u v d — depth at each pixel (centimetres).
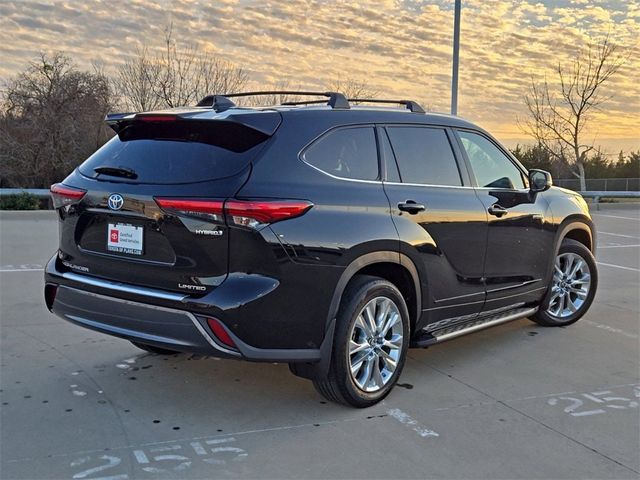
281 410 416
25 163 2294
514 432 392
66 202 418
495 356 543
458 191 489
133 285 386
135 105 2416
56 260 439
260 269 361
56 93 2358
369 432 386
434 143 486
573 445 377
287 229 367
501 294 534
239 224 354
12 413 398
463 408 428
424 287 455
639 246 1286
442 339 479
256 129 381
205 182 365
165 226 368
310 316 381
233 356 363
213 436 375
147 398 429
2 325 587
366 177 426
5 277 795
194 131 397
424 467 345
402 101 498
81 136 2384
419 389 462
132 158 403
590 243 658
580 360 537
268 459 349
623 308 732
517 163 570
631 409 433
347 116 430
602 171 3816
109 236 396
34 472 327
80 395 430
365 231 404
